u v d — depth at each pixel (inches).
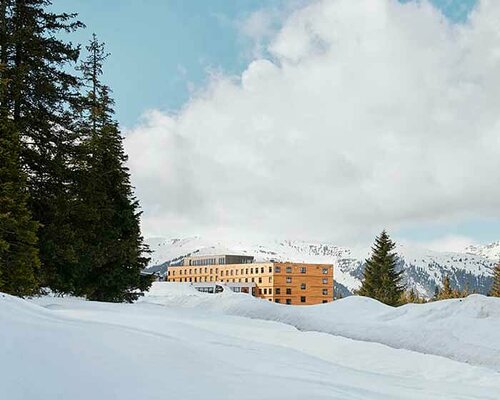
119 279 1142.3
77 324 373.7
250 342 519.2
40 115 957.2
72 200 976.3
